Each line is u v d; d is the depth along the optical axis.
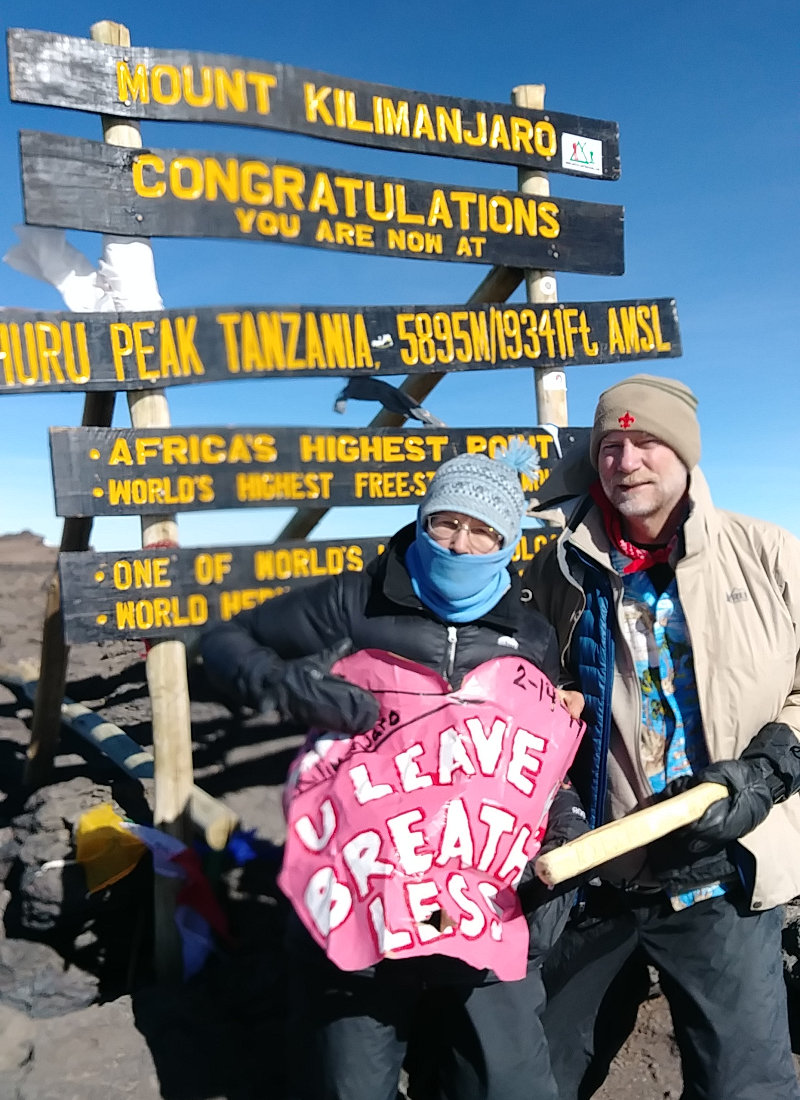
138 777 3.72
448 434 3.82
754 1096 2.04
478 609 1.89
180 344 3.16
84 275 3.06
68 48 2.92
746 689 2.03
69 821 3.27
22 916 3.14
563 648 2.22
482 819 1.84
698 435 2.04
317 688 1.78
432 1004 2.04
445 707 1.85
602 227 4.25
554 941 1.98
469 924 1.77
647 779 2.11
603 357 4.20
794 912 3.20
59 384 2.96
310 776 1.94
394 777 1.84
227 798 4.05
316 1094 1.87
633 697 2.09
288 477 3.44
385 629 1.90
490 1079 1.88
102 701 5.13
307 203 3.42
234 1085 2.48
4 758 4.61
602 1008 2.32
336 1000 1.85
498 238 3.93
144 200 3.07
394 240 3.65
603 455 2.09
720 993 2.07
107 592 3.08
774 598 2.04
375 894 1.76
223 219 3.22
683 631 2.08
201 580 3.24
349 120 3.52
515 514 1.82
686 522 2.01
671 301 4.38
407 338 3.69
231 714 4.96
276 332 3.37
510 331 3.96
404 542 1.96
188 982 2.99
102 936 3.20
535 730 1.91
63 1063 2.47
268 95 3.30
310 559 3.49
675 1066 2.83
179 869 3.03
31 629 6.47
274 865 3.48
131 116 3.04
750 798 1.92
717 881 2.07
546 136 4.06
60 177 2.93
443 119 3.76
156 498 3.15
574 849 1.76
